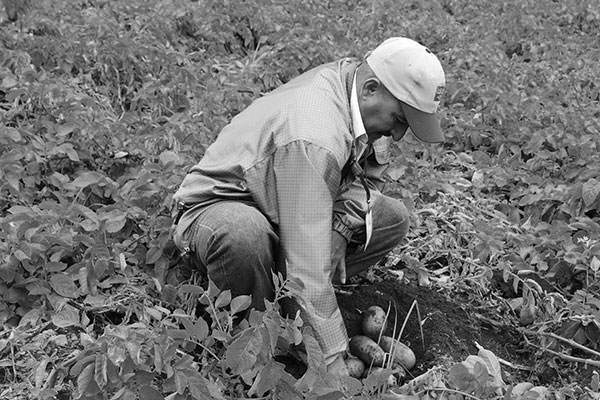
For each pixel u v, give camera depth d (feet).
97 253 12.47
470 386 10.44
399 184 16.11
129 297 12.06
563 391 11.09
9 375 10.82
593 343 12.89
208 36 22.00
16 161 13.93
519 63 23.89
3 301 11.69
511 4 28.96
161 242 12.60
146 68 19.25
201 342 11.07
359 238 12.26
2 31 18.42
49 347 11.08
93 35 19.04
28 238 11.84
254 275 11.00
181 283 12.57
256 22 23.11
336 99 10.85
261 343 9.67
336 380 10.00
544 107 20.07
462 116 19.40
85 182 13.78
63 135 14.71
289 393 9.94
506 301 13.75
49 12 19.62
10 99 15.87
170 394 10.25
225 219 10.80
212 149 11.55
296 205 10.40
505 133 19.36
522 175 17.28
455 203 16.12
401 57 10.62
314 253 10.40
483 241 14.34
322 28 23.66
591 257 14.02
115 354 9.62
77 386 10.21
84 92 17.28
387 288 13.58
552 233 14.67
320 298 10.46
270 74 20.13
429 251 14.66
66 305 11.66
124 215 12.93
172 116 16.61
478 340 13.02
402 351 12.10
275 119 10.75
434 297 13.57
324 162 10.35
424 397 10.66
